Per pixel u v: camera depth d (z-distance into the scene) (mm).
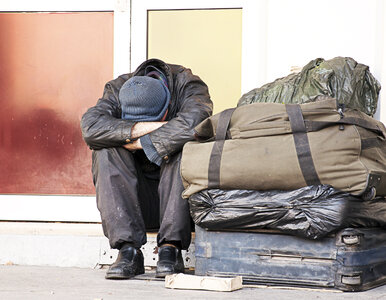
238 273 7594
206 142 7844
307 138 7168
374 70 9680
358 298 6645
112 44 10711
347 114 7223
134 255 8117
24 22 10852
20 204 10711
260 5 10211
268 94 9078
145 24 10609
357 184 7023
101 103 8633
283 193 7277
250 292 7051
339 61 9062
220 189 7570
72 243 9664
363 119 7242
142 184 8680
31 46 10836
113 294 6965
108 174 8047
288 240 7352
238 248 7594
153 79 8391
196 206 7641
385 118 9570
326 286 7172
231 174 7414
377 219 7410
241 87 10344
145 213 8758
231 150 7473
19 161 10805
